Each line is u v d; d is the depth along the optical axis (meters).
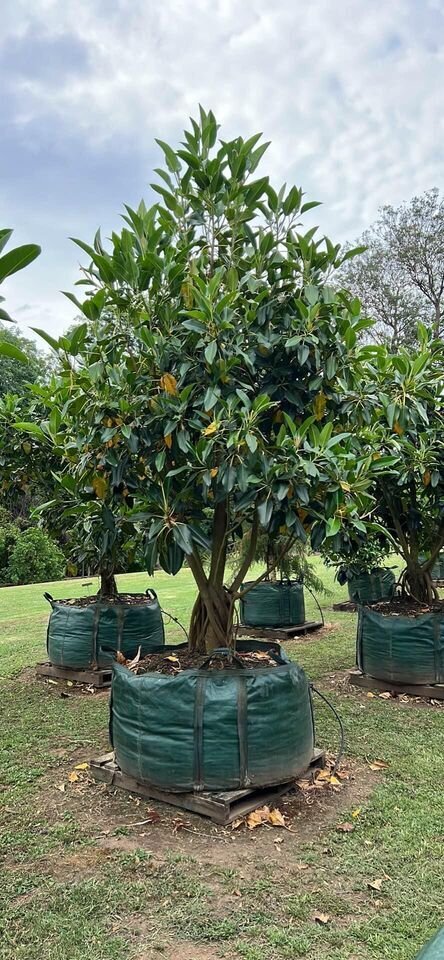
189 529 3.05
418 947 2.07
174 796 3.09
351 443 3.57
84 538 5.20
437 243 24.28
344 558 6.53
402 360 4.26
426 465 4.59
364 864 2.58
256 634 7.58
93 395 3.20
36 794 3.36
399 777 3.48
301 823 2.94
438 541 5.51
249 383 3.38
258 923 2.22
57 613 5.78
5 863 2.67
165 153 3.51
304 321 3.11
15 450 5.21
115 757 3.43
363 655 5.28
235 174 3.44
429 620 4.92
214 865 2.59
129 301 3.19
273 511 3.02
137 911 2.31
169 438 3.01
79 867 2.61
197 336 3.08
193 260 3.38
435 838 2.79
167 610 9.32
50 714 4.75
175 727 3.02
